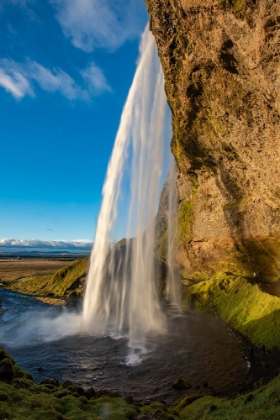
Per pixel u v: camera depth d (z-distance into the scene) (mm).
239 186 37844
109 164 46812
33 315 39406
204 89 28406
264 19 17953
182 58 28312
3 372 12164
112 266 48281
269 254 37938
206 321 32844
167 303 43625
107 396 13719
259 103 23922
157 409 12344
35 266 107438
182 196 53500
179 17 25297
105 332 29984
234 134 29375
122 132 44688
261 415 9789
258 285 31469
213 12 21312
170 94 33562
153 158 48062
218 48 22625
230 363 21000
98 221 48469
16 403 9977
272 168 27922
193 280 48781
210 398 14531
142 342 26312
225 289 36562
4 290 62625
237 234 39438
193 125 33656
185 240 50500
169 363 21328
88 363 21672
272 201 31750
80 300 50094
